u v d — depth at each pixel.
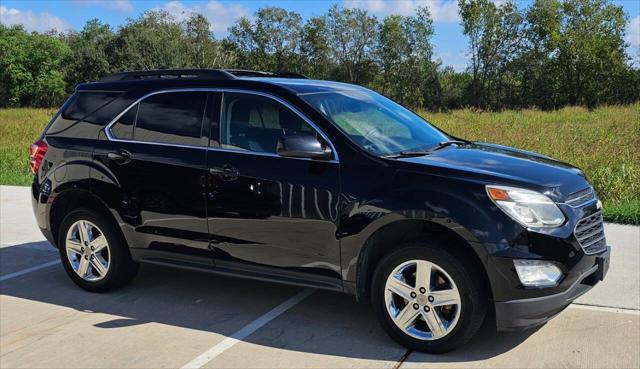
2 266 6.23
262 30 80.62
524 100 64.75
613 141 13.34
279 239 4.24
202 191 4.51
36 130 22.77
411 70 73.75
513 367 3.67
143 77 5.16
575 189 3.85
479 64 67.50
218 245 4.52
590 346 3.92
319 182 4.07
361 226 3.90
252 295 5.12
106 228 5.07
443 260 3.70
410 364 3.76
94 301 5.11
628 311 4.50
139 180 4.79
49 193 5.27
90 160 5.05
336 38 78.06
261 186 4.26
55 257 6.54
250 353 4.00
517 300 3.57
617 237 6.45
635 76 54.75
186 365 3.86
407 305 3.89
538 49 62.84
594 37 56.78
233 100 4.58
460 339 3.76
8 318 4.79
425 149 4.43
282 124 4.36
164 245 4.77
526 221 3.57
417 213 3.71
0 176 12.48
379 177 3.92
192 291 5.27
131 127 4.97
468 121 23.28
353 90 5.08
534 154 4.63
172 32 67.88
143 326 4.53
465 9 65.69
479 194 3.64
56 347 4.21
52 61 66.56
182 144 4.68
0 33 66.12
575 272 3.64
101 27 69.19
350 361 3.84
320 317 4.59
